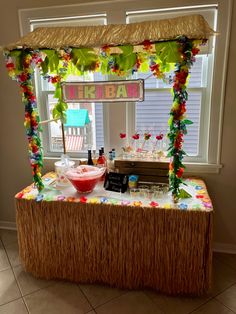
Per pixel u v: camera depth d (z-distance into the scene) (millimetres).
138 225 1816
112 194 1999
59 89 2162
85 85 2002
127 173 2154
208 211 1707
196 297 1908
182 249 1795
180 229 1763
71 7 2219
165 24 1735
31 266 2098
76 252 1981
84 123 2463
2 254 2467
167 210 1751
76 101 2061
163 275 1882
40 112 2600
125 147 2357
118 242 1884
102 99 2002
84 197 1946
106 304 1868
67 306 1858
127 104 2373
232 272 2170
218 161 2297
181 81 1638
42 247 2027
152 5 2082
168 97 2324
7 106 2584
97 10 2184
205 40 1585
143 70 2035
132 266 1918
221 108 2184
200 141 2371
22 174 2764
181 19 1742
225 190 2352
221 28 2023
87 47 1694
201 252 1773
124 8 2131
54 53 1855
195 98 2289
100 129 2551
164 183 2086
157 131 2410
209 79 2199
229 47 2053
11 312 1813
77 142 2631
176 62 1669
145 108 2387
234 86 2127
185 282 1855
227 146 2258
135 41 1614
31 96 1913
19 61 1816
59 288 2027
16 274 2191
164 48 1646
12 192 2846
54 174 2518
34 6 2285
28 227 2012
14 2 2311
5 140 2689
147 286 1964
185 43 1562
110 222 1856
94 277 2020
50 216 1944
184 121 1727
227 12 1984
